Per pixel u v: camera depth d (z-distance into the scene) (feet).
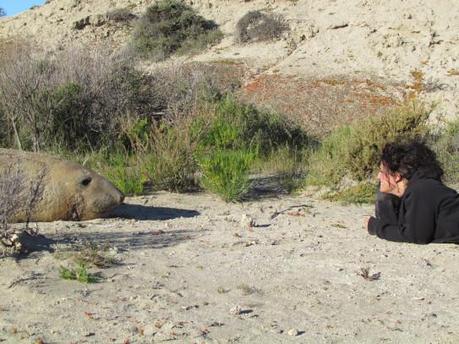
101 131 29.37
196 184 23.80
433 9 63.62
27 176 18.40
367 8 66.64
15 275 14.48
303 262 15.53
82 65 31.86
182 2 80.74
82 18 80.53
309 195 23.06
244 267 15.20
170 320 12.91
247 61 62.69
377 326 12.87
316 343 12.32
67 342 12.26
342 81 54.70
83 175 19.01
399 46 60.39
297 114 46.32
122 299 13.64
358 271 15.01
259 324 12.86
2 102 28.96
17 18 85.30
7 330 12.62
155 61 67.62
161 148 24.11
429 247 16.51
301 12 71.61
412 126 24.34
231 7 77.77
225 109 30.96
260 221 19.30
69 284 14.19
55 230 17.65
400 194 17.12
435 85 53.52
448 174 24.32
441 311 13.42
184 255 15.87
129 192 22.57
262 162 27.22
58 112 28.99
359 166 22.89
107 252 15.81
